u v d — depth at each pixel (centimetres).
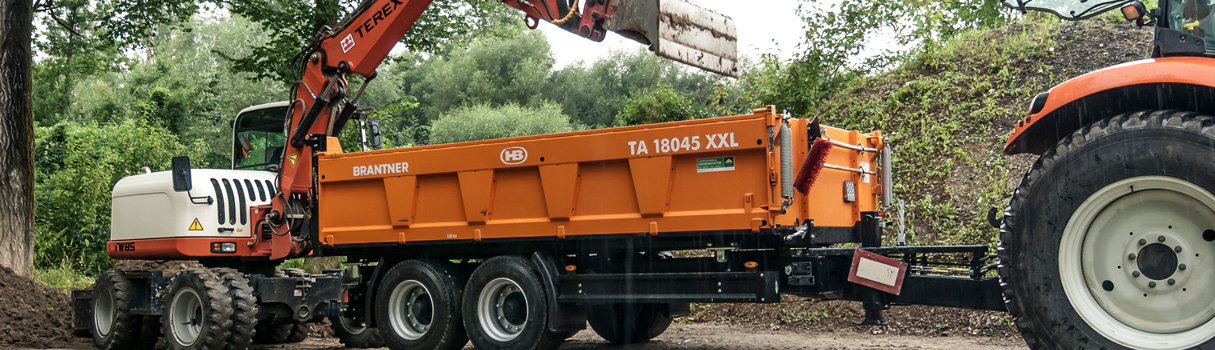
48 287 1122
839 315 929
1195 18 465
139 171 2072
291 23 1648
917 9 1312
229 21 5016
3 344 910
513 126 4391
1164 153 426
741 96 1479
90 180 1723
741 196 605
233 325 784
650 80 5144
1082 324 451
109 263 1714
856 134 711
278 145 955
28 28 1243
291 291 819
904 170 1127
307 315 824
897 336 850
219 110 3659
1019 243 470
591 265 716
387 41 812
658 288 653
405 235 756
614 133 652
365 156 783
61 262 1585
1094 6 494
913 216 1041
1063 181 458
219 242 858
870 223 718
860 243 711
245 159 988
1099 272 455
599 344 850
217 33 4991
